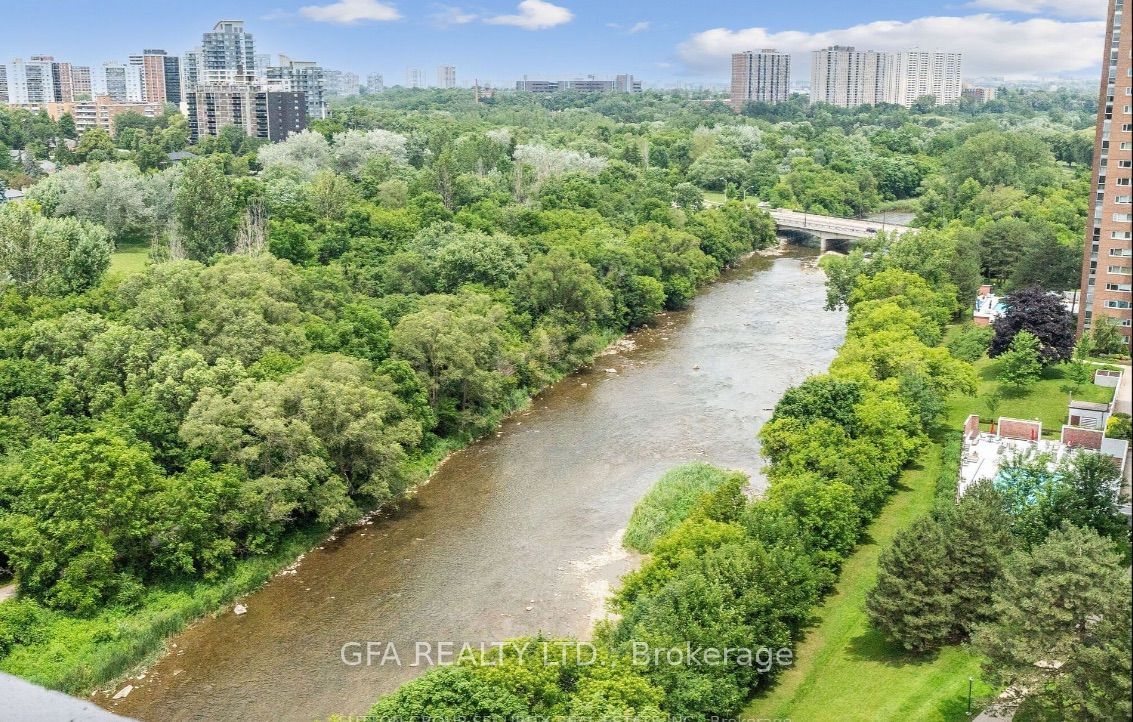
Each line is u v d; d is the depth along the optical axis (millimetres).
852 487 90625
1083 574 58250
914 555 73875
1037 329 140625
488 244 164750
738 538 78938
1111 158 136125
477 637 82062
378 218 180750
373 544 99875
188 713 72750
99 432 89188
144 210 181625
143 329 113125
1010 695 61688
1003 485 87438
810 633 79562
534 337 148625
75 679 75625
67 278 135000
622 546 97188
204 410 98250
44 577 83375
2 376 102125
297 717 72125
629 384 148375
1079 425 121562
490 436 128500
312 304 136500
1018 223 198125
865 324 143875
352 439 103688
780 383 147000
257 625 85438
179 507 89625
